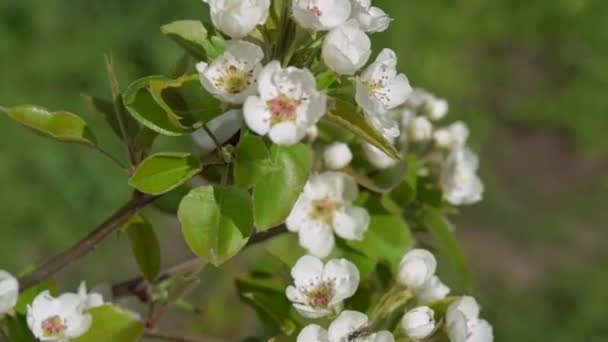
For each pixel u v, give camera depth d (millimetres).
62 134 709
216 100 695
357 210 768
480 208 1955
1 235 1604
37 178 1654
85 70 1718
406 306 738
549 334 1818
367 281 778
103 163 1677
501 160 2064
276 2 705
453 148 835
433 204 819
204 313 913
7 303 710
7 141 1651
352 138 791
